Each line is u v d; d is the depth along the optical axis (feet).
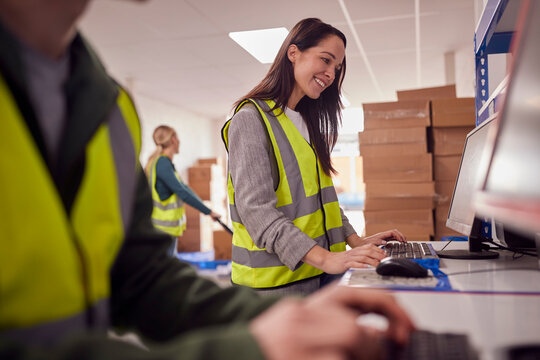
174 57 14.01
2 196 1.28
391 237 4.62
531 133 1.57
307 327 0.94
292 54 4.41
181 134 22.31
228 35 12.15
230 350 0.94
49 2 1.42
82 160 1.61
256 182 3.78
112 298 1.93
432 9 10.73
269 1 10.14
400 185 8.70
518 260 3.55
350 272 3.05
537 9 1.75
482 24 5.13
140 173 2.09
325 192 4.55
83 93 1.65
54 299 1.41
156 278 1.98
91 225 1.61
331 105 4.95
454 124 8.46
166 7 10.30
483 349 1.45
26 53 1.52
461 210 4.16
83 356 1.05
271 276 3.93
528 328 1.72
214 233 13.00
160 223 10.57
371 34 12.42
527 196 1.43
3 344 1.05
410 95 9.57
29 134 1.42
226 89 18.37
